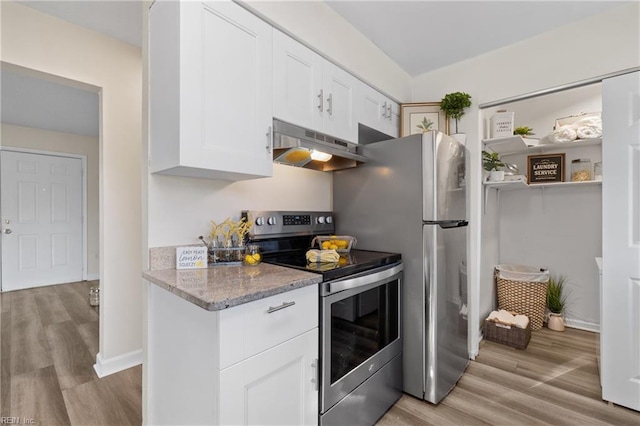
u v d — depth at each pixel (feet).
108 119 6.90
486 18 6.44
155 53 4.39
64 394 6.01
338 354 4.52
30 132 13.78
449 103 7.71
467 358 7.30
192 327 3.58
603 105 6.09
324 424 4.25
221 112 4.19
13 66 5.68
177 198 4.86
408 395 6.07
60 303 11.62
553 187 10.26
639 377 5.60
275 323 3.62
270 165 4.82
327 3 5.97
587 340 8.82
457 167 6.63
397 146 6.21
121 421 5.27
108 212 6.88
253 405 3.40
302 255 6.15
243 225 5.36
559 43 6.77
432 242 5.73
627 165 5.79
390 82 7.93
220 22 4.20
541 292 9.54
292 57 5.27
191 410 3.62
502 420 5.33
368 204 6.70
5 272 13.21
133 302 7.20
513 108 10.67
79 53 6.46
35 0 5.62
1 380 6.49
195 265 4.67
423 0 5.92
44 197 14.20
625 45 6.01
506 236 11.16
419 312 5.86
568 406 5.74
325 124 5.90
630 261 5.72
